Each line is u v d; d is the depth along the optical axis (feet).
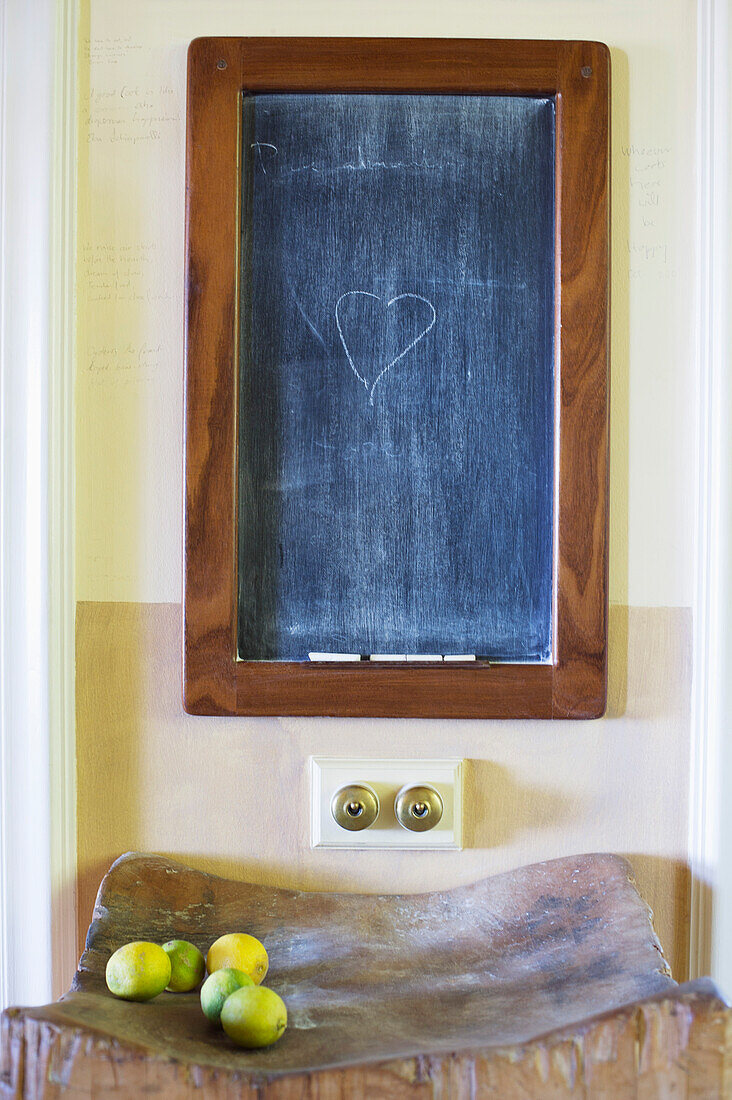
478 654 3.37
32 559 3.35
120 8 3.39
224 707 3.33
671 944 3.38
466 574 3.37
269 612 3.37
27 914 3.34
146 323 3.41
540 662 3.36
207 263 3.31
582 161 3.31
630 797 3.38
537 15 3.38
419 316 3.37
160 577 3.42
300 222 3.37
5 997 3.33
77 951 3.38
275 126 3.37
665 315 3.39
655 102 3.39
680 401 3.39
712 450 3.34
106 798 3.40
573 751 3.38
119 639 3.41
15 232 3.36
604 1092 2.26
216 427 3.32
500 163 3.37
